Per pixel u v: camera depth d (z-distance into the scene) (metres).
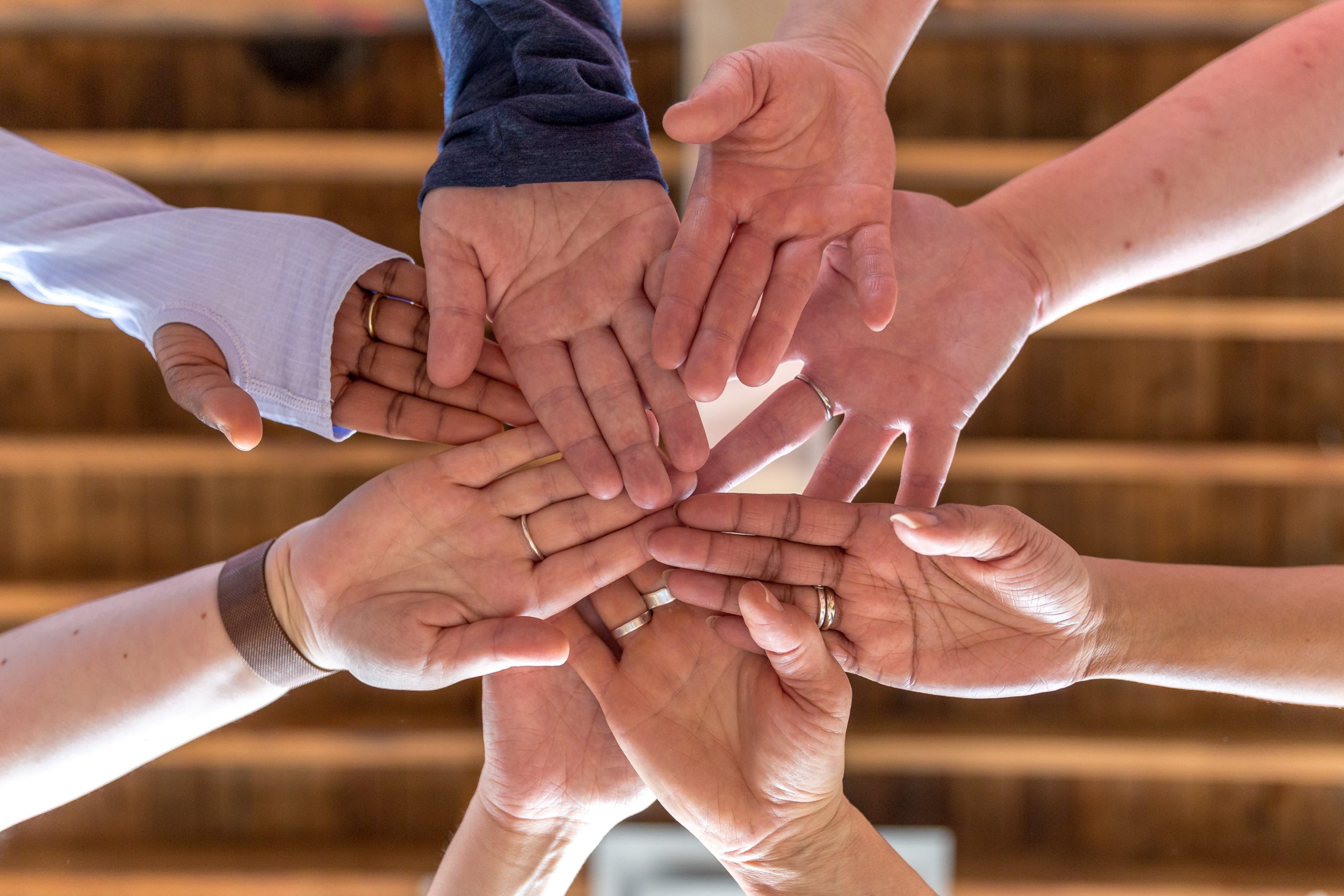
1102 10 2.20
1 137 1.30
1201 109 1.32
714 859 2.02
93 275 1.27
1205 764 2.45
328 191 2.37
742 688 1.24
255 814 2.60
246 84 2.33
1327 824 2.58
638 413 1.22
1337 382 2.48
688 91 1.51
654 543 1.23
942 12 2.23
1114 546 2.55
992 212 1.32
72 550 2.52
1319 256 2.40
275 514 2.53
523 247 1.23
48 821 2.57
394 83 2.34
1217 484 2.53
